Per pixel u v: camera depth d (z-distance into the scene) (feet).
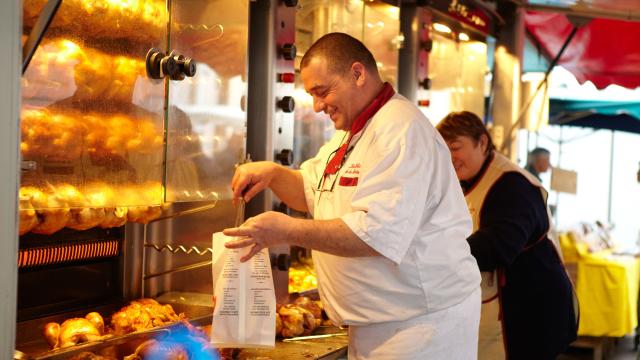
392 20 12.42
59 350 6.48
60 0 5.49
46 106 6.09
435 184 7.38
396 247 6.88
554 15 19.38
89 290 8.23
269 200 9.67
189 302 8.95
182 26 7.56
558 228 21.62
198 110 7.84
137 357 6.75
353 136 7.66
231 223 9.32
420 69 13.57
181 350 6.97
